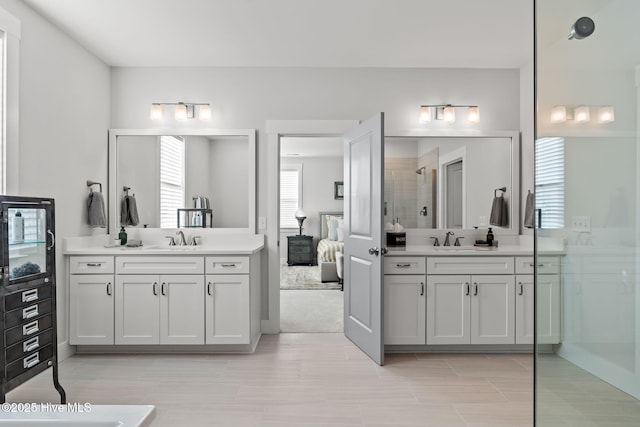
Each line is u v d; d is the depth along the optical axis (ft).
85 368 9.67
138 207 12.62
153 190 12.62
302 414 7.44
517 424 7.12
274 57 11.91
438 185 12.85
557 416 4.46
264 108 12.69
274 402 7.91
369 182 10.68
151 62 12.25
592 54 4.19
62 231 10.30
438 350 11.05
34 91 9.15
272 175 12.65
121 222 12.59
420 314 10.86
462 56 11.86
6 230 6.64
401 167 12.84
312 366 9.84
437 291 10.87
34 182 9.17
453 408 7.72
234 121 12.69
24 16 8.80
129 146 12.61
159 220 12.64
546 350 4.52
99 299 10.48
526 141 12.61
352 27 10.02
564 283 4.39
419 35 10.48
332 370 9.60
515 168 12.84
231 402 7.90
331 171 28.60
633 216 3.98
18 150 8.52
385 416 7.39
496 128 12.91
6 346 6.63
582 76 4.25
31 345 7.14
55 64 9.89
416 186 12.83
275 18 9.56
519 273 10.91
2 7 8.13
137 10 9.16
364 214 11.00
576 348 4.31
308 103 12.70
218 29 10.12
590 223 4.19
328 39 10.71
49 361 7.59
